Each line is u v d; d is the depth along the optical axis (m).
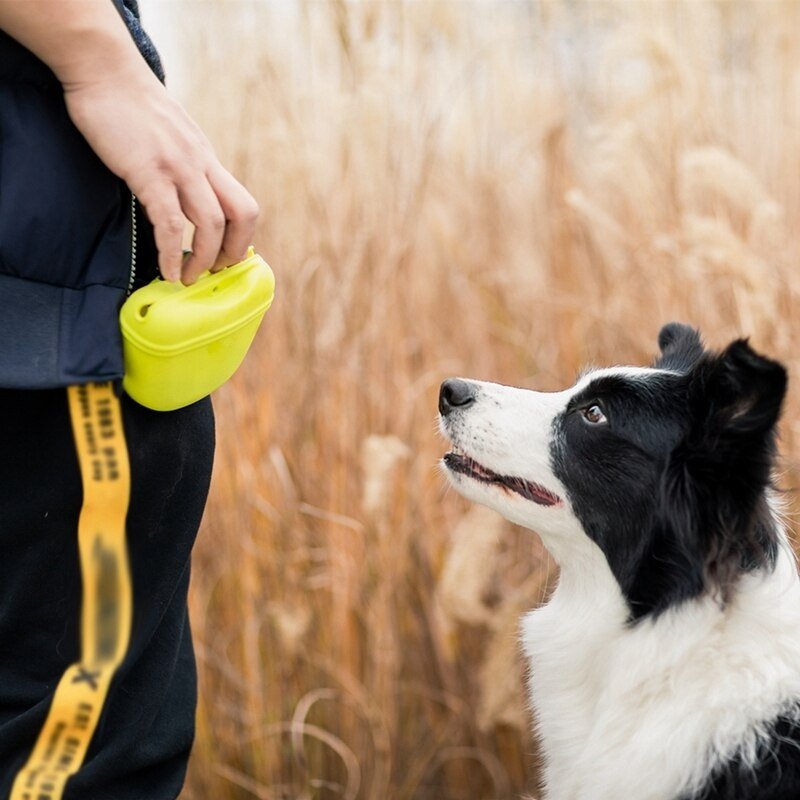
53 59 1.50
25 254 1.52
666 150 4.08
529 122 4.33
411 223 3.90
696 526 2.23
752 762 2.13
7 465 1.64
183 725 2.02
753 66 4.41
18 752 1.73
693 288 3.84
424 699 3.72
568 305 3.96
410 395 3.78
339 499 3.68
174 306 1.58
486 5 4.29
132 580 1.77
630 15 4.29
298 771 3.62
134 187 1.55
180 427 1.78
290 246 3.85
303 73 3.97
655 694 2.33
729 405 2.11
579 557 2.53
